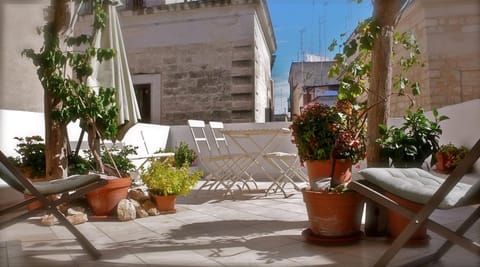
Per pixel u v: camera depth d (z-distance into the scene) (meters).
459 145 4.34
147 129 6.10
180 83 7.89
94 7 3.51
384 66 2.74
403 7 2.88
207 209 3.59
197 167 6.46
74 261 2.08
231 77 7.65
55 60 3.15
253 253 2.19
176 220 3.12
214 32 7.73
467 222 1.90
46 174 3.24
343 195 2.31
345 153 2.67
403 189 1.86
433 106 6.21
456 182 1.64
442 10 6.28
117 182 3.25
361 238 2.45
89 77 3.52
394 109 6.80
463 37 6.18
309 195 2.40
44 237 2.60
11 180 2.09
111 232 2.74
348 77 2.89
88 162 3.67
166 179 3.41
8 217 3.09
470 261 2.01
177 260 2.08
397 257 2.10
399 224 2.32
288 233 2.64
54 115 3.17
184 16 7.88
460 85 6.21
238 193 4.53
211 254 2.18
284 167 6.16
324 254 2.15
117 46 3.69
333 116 2.71
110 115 3.42
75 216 3.03
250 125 6.50
